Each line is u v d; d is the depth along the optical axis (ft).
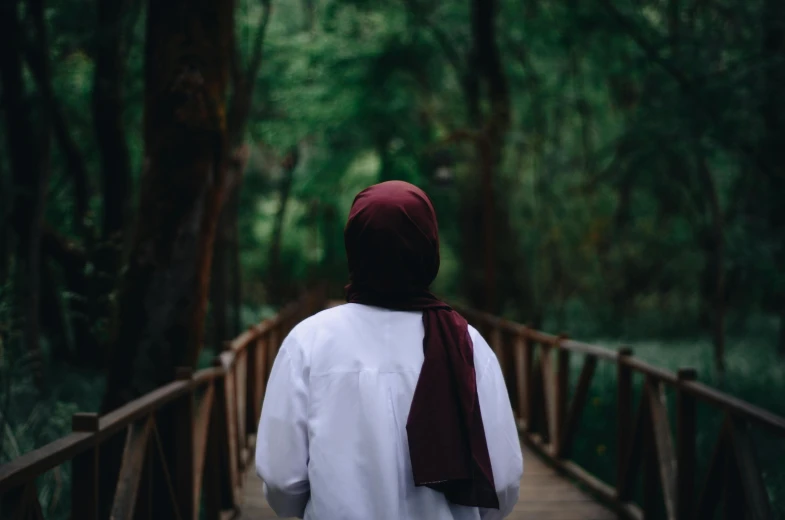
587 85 65.16
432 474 6.12
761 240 38.83
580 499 20.63
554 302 69.87
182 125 16.90
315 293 74.69
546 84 67.10
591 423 28.22
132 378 16.96
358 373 6.39
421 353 6.52
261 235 104.17
